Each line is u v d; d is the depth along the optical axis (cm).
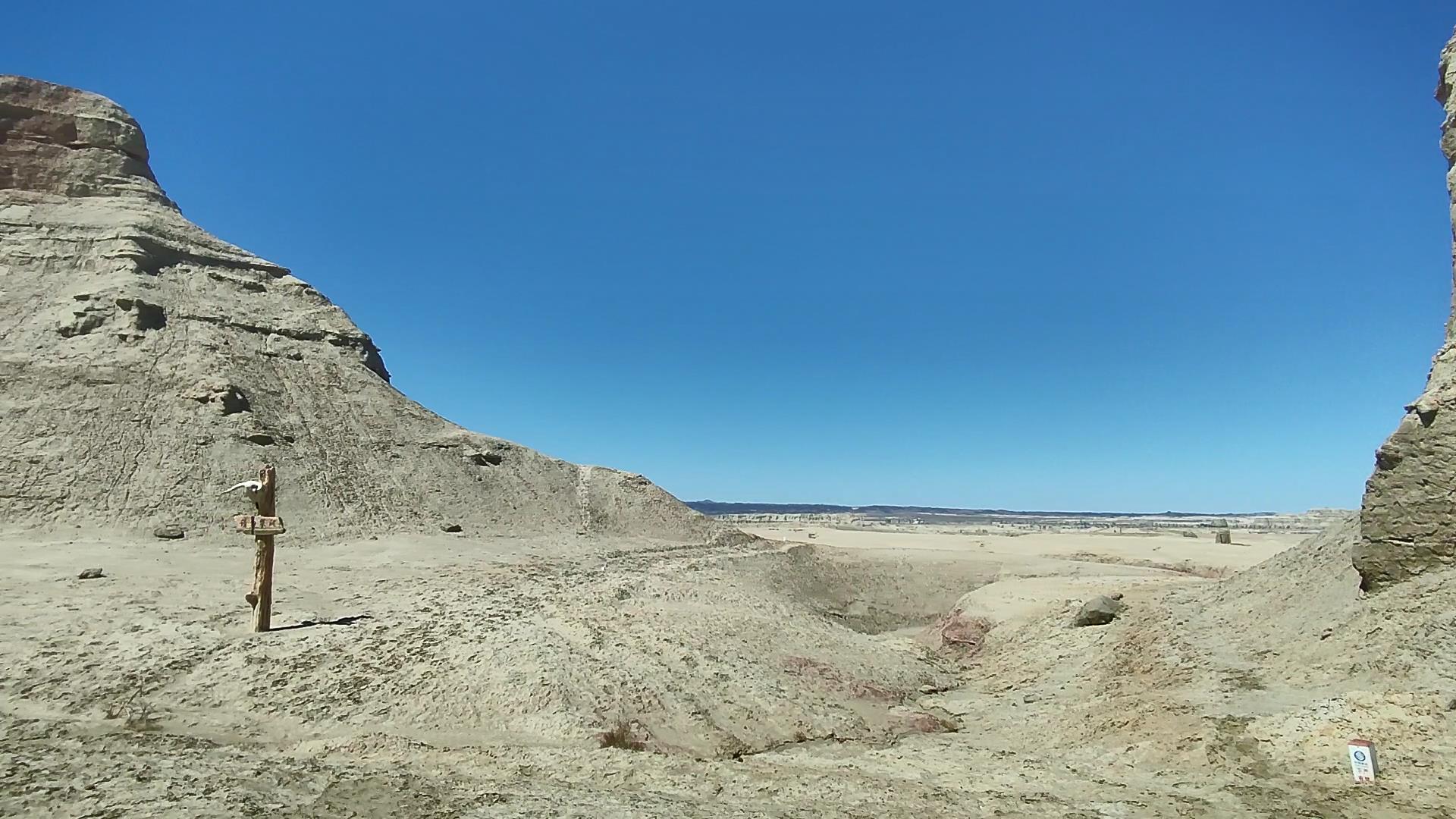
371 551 4331
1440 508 2009
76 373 4956
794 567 5838
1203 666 2328
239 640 2370
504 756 1741
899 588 5894
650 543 6000
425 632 2577
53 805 1080
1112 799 1480
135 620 2502
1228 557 6331
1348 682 1861
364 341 6994
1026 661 3222
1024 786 1594
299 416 5644
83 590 2872
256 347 6041
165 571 3369
